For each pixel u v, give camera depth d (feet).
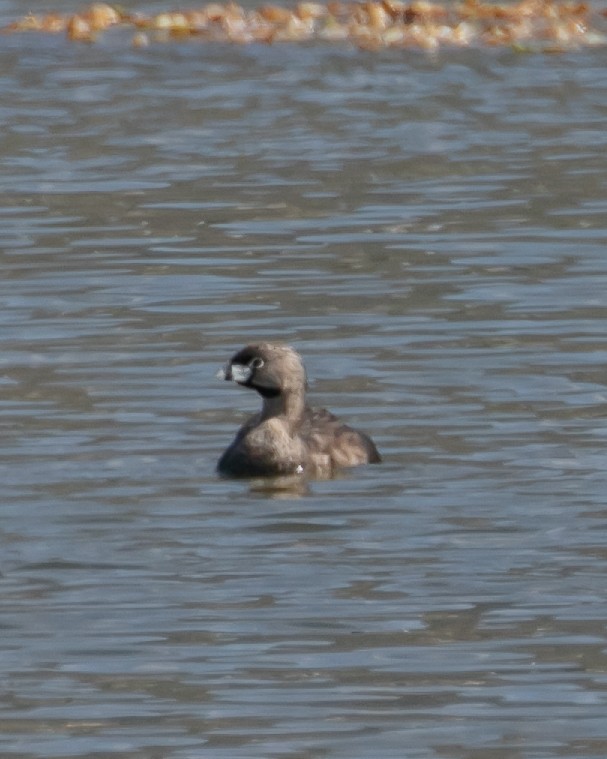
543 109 110.63
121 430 53.67
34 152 99.60
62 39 139.03
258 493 48.67
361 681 37.17
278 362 52.16
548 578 42.37
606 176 90.12
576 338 61.82
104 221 82.23
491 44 135.64
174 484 49.37
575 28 138.51
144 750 34.45
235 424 54.29
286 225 80.84
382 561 43.62
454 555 43.91
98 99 116.06
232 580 42.55
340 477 49.70
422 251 75.25
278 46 135.23
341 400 55.98
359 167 93.97
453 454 51.24
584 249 74.84
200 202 86.07
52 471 50.26
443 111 110.83
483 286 69.10
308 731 35.09
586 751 34.14
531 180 89.76
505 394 56.18
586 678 37.17
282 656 38.42
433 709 35.94
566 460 50.39
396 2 141.49
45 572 43.16
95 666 38.06
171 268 73.10
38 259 74.95
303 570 43.09
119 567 43.42
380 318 64.90
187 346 61.82
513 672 37.52
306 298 68.03
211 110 111.86
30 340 62.85
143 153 98.63
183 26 139.85
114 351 61.31
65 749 34.53
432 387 57.00
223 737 34.88
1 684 37.27
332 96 116.26
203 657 38.40
